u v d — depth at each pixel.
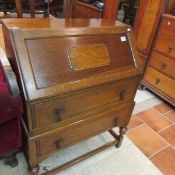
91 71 0.99
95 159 1.39
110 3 2.51
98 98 1.07
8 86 0.86
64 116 0.98
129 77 1.14
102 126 1.24
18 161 1.29
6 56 0.96
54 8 3.42
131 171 1.35
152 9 2.00
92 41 1.01
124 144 1.55
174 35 1.87
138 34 2.22
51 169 1.25
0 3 3.17
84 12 3.05
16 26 0.87
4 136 1.02
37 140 0.95
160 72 2.10
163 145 1.61
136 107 2.05
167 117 1.96
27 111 0.84
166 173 1.38
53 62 0.88
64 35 0.92
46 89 0.84
